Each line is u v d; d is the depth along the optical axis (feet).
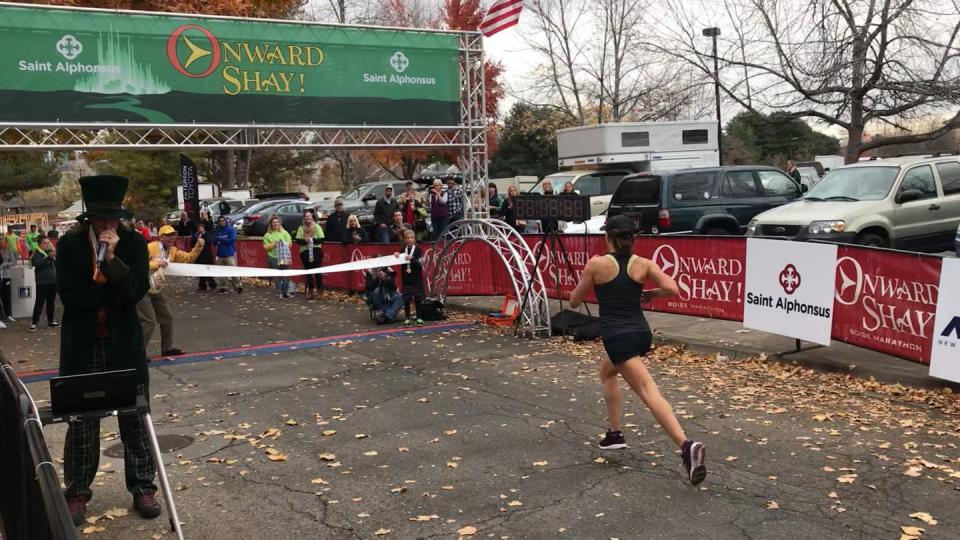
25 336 44.09
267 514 16.89
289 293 58.49
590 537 15.17
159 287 33.68
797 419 22.20
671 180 49.98
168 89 45.19
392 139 52.75
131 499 17.94
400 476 18.92
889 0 55.31
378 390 27.63
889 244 42.09
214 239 61.87
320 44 48.55
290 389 28.32
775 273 30.04
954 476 17.44
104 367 16.07
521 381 28.14
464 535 15.46
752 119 71.61
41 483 9.70
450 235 46.68
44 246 46.39
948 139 91.91
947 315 23.40
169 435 23.07
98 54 43.52
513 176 147.74
